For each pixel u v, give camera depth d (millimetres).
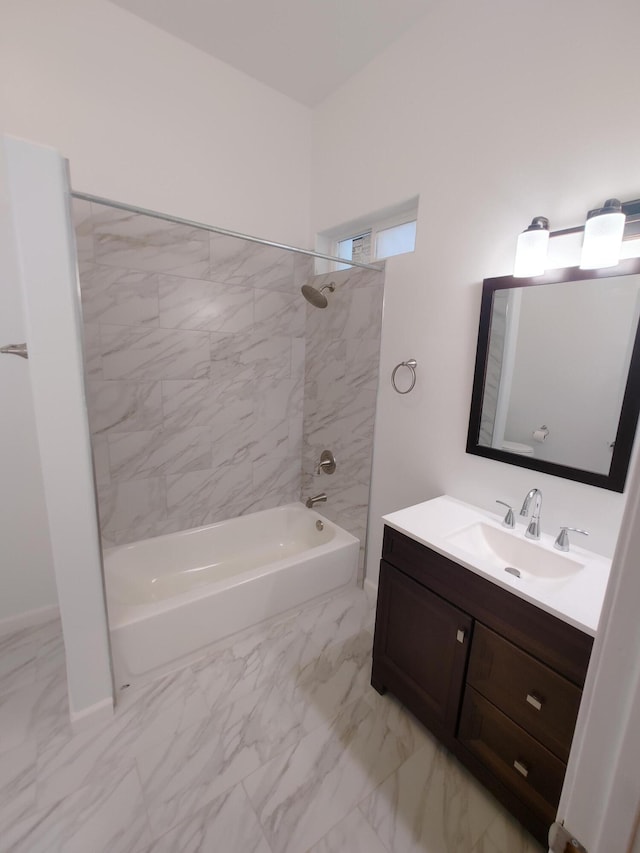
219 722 1481
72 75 1766
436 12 1708
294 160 2508
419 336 1913
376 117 2066
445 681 1353
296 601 2123
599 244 1189
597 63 1245
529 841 1147
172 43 1988
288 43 1999
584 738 392
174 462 2301
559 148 1355
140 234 2004
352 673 1739
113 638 1521
